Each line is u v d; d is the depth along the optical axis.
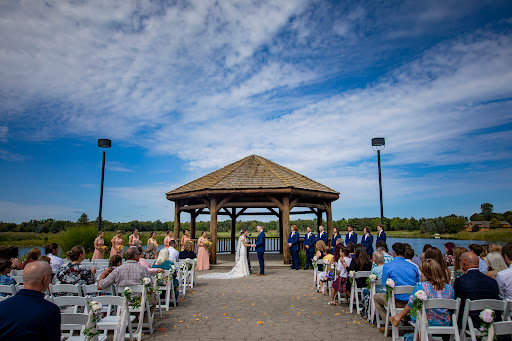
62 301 4.37
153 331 5.79
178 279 8.23
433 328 4.20
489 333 3.69
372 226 32.47
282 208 14.63
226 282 10.86
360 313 6.92
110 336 5.54
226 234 34.88
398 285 5.45
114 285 5.56
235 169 16.42
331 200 17.33
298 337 5.47
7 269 5.36
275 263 15.07
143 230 33.41
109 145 15.06
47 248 7.43
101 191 14.83
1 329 2.57
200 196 14.98
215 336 5.53
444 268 5.15
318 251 10.86
